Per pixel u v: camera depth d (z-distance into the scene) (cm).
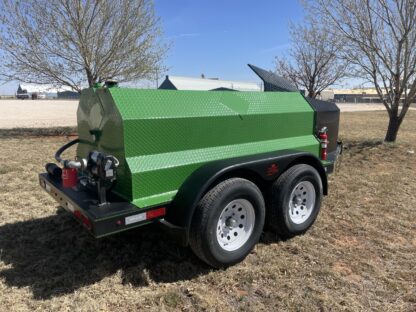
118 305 280
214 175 307
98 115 330
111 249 367
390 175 695
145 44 1345
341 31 1010
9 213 468
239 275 322
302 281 316
